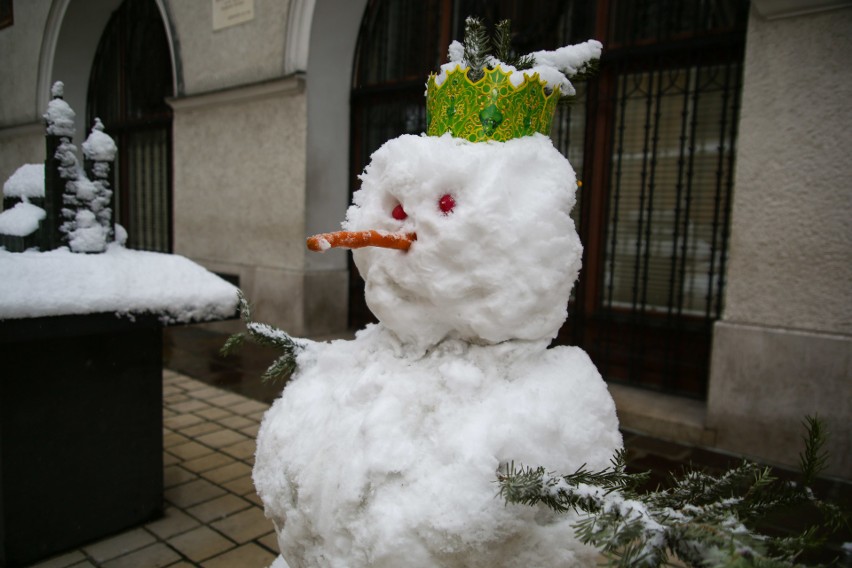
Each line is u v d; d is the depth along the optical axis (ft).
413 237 3.90
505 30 4.69
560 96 4.67
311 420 4.28
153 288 7.39
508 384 3.94
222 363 17.13
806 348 10.23
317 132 18.37
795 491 3.59
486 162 3.81
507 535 3.43
